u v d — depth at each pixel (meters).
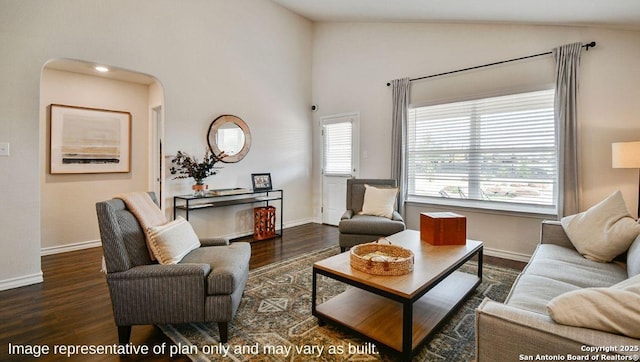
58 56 2.93
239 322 2.14
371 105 4.89
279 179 5.16
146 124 4.69
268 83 4.95
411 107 4.43
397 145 4.45
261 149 4.87
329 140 5.49
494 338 1.11
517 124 3.61
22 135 2.73
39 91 2.81
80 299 2.49
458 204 3.99
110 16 3.27
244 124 4.59
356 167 5.12
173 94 3.82
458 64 4.00
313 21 5.62
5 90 2.63
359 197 4.18
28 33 2.75
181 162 3.87
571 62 3.14
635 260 1.80
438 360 1.74
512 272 3.11
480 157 3.89
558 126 3.21
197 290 1.84
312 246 4.11
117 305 1.82
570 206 3.16
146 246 2.07
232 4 4.43
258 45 4.79
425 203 4.25
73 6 3.01
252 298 2.51
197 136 4.07
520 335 1.05
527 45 3.48
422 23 4.31
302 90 5.52
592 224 2.26
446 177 4.18
